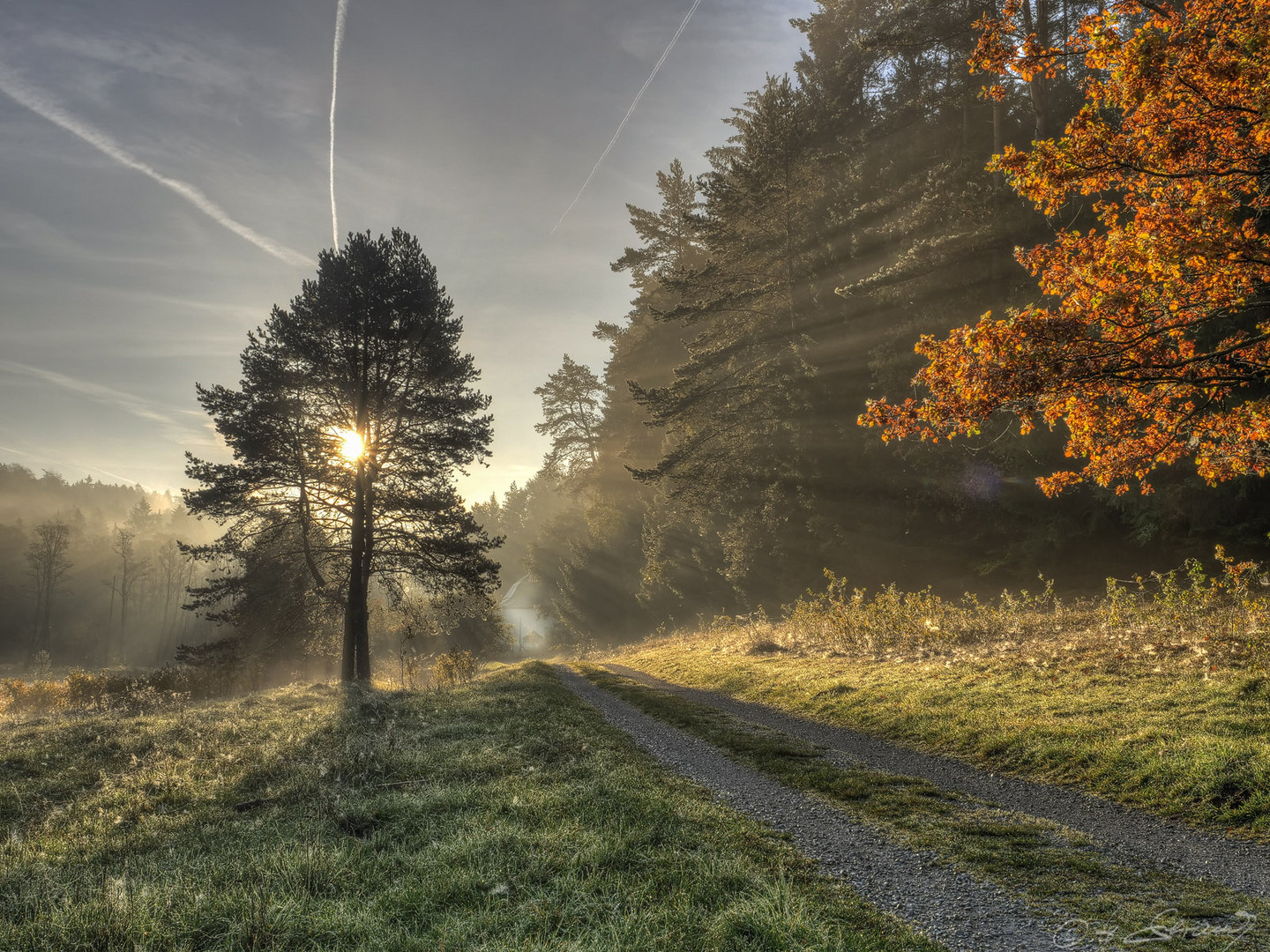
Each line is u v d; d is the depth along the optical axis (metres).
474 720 12.11
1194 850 5.66
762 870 5.11
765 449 32.72
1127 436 9.97
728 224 33.28
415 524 25.58
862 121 35.16
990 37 9.41
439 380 25.83
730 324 36.31
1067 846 5.83
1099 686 10.30
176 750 10.80
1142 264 8.53
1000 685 11.47
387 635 51.66
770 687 15.42
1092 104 9.33
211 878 5.00
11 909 4.66
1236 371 8.52
